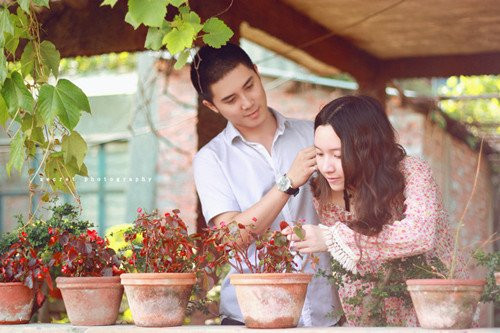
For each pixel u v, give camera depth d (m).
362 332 2.49
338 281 3.02
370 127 2.98
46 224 3.46
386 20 6.68
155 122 10.55
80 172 3.65
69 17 5.14
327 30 6.88
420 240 2.83
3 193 10.53
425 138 9.82
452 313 2.50
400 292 2.96
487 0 6.07
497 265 2.81
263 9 5.77
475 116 10.05
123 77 10.62
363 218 2.94
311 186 3.35
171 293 2.90
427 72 7.89
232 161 3.58
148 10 2.94
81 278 3.06
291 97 10.88
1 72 3.33
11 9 4.32
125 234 3.11
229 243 2.97
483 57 7.68
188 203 11.03
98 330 2.91
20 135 3.51
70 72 10.39
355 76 7.74
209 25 3.06
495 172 9.77
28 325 3.17
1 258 3.39
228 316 3.46
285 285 2.76
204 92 3.51
